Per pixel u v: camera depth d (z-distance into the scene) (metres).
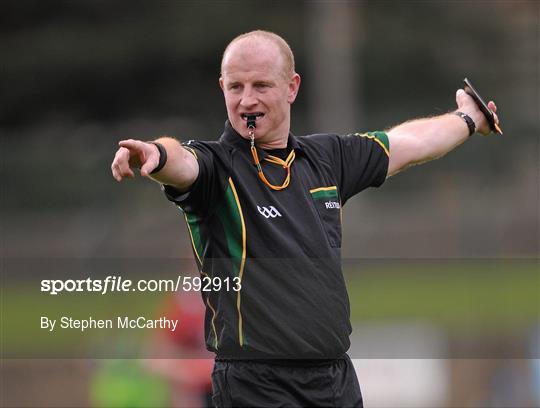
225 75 18.00
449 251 81.19
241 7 127.56
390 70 129.62
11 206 79.19
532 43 134.50
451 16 132.25
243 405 17.28
